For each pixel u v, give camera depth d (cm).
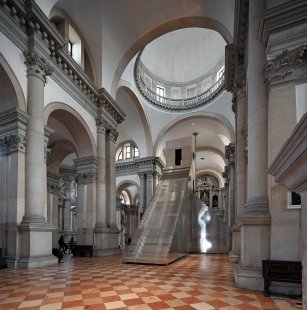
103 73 1352
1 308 381
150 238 985
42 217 827
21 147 807
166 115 2333
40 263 786
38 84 877
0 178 805
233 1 920
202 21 1266
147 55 2283
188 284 536
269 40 528
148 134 2278
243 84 891
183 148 1888
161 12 1285
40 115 870
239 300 414
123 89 1869
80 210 1244
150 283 547
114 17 1244
